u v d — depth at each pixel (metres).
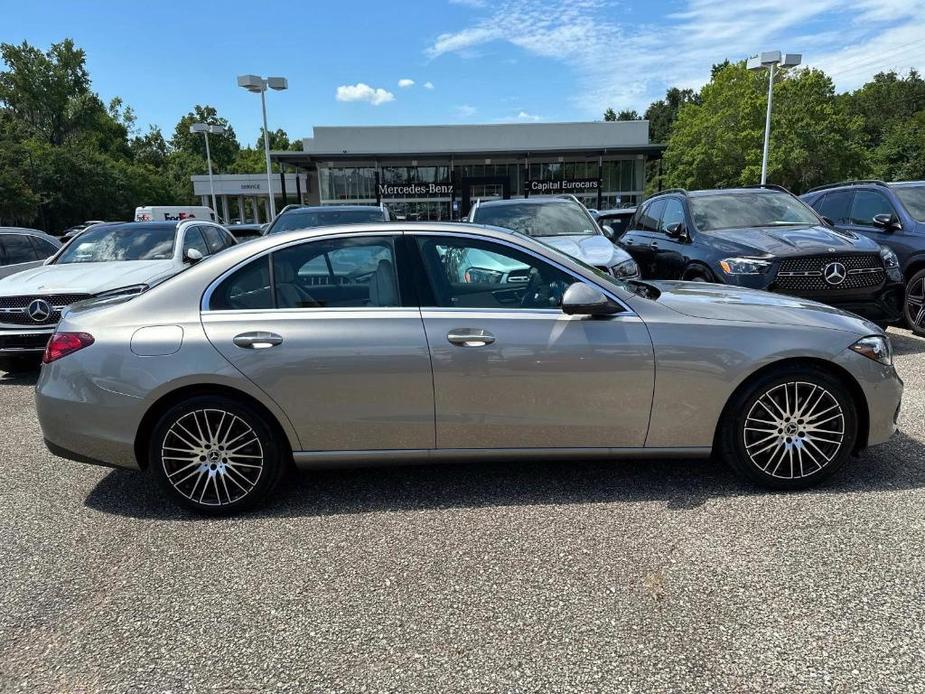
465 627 2.46
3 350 6.41
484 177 34.91
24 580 2.88
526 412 3.38
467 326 3.33
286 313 3.38
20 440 4.84
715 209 7.72
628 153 35.72
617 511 3.36
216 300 3.41
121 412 3.33
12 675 2.26
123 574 2.91
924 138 51.06
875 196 8.15
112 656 2.36
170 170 75.12
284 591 2.74
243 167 81.62
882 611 2.46
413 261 3.46
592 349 3.32
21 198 36.31
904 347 6.83
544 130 37.31
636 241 9.18
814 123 36.03
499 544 3.07
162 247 7.99
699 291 3.91
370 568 2.90
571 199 9.26
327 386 3.33
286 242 3.48
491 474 3.88
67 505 3.66
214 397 3.36
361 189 36.28
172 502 3.62
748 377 3.42
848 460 3.75
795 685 2.10
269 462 3.44
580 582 2.73
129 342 3.33
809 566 2.78
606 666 2.22
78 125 64.25
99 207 46.38
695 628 2.41
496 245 3.49
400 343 3.31
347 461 3.47
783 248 6.32
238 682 2.20
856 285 6.14
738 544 2.99
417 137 36.69
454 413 3.38
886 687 2.08
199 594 2.74
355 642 2.40
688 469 3.86
